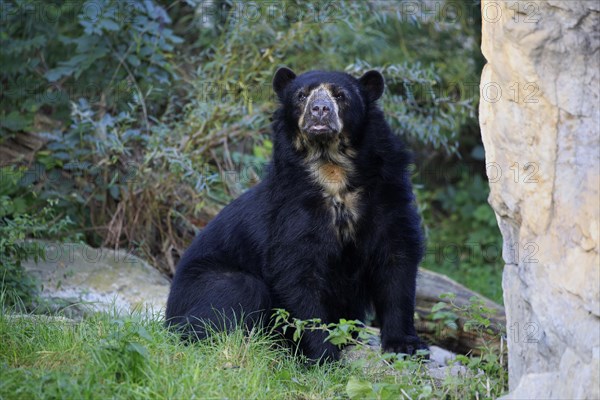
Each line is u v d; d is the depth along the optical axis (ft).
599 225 22.53
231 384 26.73
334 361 32.94
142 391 25.39
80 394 24.76
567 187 23.65
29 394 24.84
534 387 23.20
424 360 32.04
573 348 22.57
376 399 26.45
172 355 28.66
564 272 23.43
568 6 23.91
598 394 21.34
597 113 23.56
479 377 28.27
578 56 23.85
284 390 28.04
